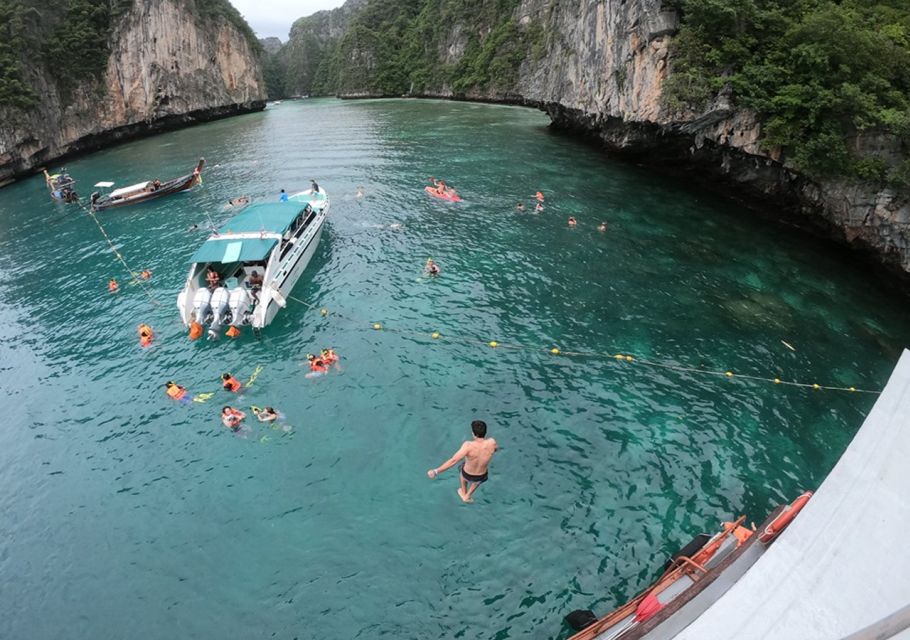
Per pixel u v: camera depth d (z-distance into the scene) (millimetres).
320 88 151875
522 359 18188
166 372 18438
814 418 15398
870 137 23375
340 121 74250
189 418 16266
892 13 26906
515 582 11180
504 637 10195
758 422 15281
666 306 20984
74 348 20328
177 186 39438
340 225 30453
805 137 25375
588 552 11719
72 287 25484
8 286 26250
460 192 35375
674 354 18219
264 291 20703
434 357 18422
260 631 10562
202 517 13094
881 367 17516
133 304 23297
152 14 74250
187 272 25984
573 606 10656
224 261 21391
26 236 33375
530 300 21672
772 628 5555
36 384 18453
